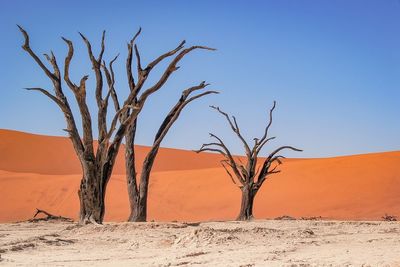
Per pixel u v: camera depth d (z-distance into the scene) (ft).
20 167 277.64
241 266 46.29
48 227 101.19
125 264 49.42
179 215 182.09
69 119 91.15
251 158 123.44
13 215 178.91
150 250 60.75
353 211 170.50
